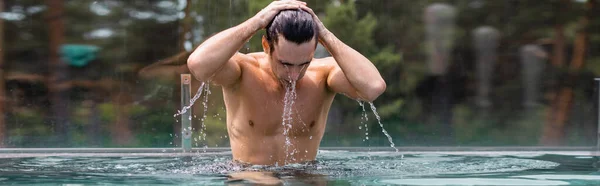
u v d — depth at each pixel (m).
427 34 4.52
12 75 4.30
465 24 4.54
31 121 4.26
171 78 4.29
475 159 3.07
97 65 4.32
